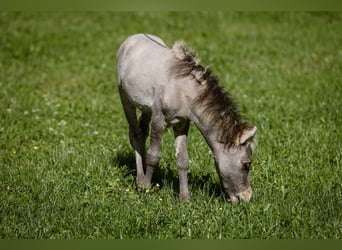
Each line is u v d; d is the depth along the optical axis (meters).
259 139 13.75
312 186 11.17
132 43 11.57
